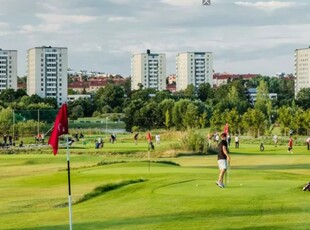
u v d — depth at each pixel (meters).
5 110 149.12
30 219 26.61
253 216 23.75
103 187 37.78
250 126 156.62
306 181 36.72
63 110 22.64
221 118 165.62
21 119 147.00
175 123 193.62
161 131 177.38
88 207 29.45
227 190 31.31
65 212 28.11
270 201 27.05
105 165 61.09
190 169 54.62
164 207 26.95
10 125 140.38
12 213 29.31
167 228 22.05
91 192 36.06
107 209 27.98
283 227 21.23
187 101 197.50
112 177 46.38
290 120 153.75
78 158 81.81
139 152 91.25
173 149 91.19
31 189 41.00
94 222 24.48
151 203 28.38
